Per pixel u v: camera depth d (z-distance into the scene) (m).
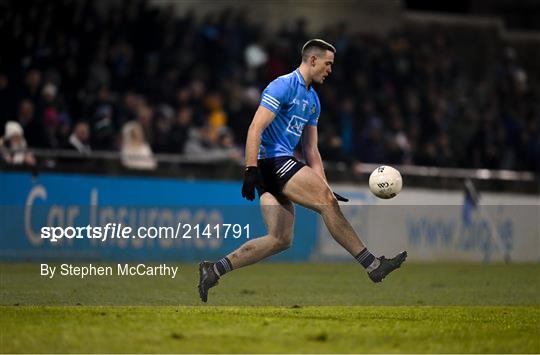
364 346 22.41
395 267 28.64
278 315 28.41
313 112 30.11
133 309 29.42
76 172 51.53
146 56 68.69
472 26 100.94
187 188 54.59
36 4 63.34
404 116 77.19
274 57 75.38
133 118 61.19
